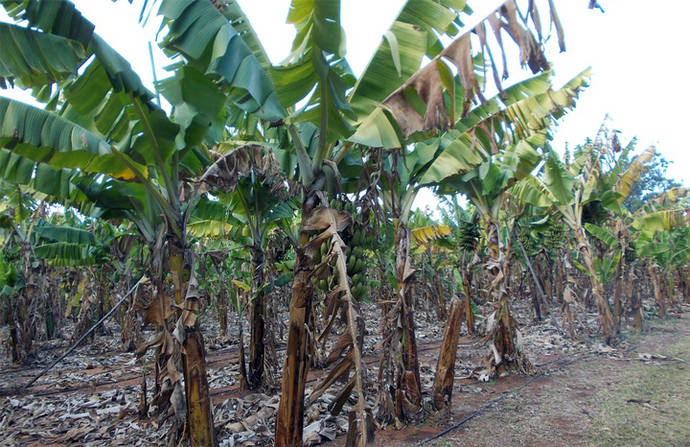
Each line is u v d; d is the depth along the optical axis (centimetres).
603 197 1159
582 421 581
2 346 1372
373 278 1434
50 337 1495
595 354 961
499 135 521
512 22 296
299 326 380
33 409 702
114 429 593
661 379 755
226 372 920
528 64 296
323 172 405
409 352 596
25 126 349
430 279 1473
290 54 354
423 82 349
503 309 821
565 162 1230
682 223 1262
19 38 306
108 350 1250
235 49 327
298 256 380
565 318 1145
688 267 1905
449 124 350
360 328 314
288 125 399
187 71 386
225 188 472
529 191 1021
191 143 420
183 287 427
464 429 565
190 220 875
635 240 1386
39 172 481
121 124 395
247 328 1575
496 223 838
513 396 696
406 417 582
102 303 1512
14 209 1070
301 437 387
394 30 375
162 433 566
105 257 1204
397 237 602
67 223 1380
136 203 511
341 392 308
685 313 1589
